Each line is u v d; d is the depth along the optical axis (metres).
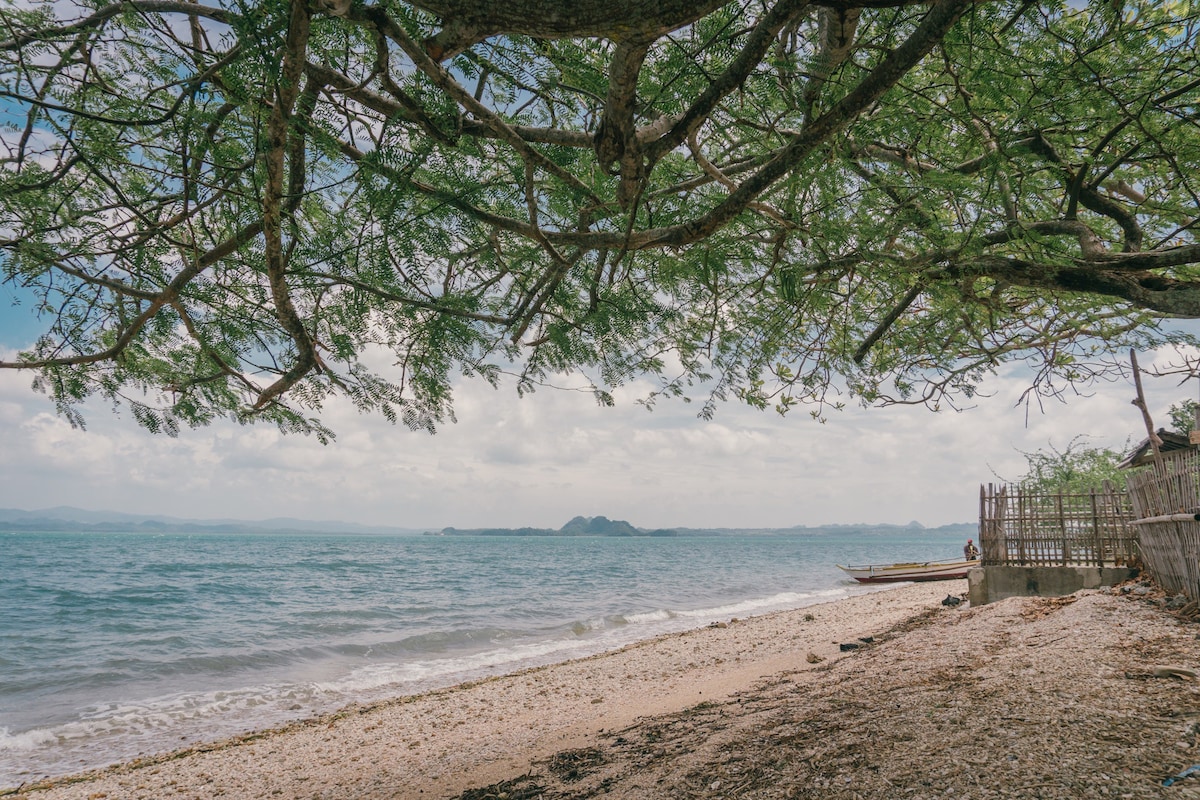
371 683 13.03
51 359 4.62
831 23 3.29
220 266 4.52
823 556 84.94
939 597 17.86
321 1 2.78
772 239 5.40
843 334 6.66
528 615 23.09
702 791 3.88
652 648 14.27
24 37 3.85
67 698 12.15
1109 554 10.23
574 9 2.44
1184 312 4.05
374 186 3.74
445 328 4.72
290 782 6.96
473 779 5.76
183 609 24.56
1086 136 4.82
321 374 4.90
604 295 5.46
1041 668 4.93
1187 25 3.85
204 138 3.90
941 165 4.90
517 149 3.73
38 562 51.94
